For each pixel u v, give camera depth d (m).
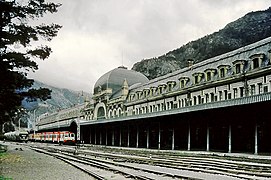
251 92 46.22
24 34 24.50
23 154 40.59
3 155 35.88
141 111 76.69
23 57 25.80
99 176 17.55
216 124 44.38
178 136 56.94
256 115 33.81
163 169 22.16
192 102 59.06
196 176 17.75
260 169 20.05
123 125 64.25
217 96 52.72
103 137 84.69
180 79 63.00
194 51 197.62
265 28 170.12
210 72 55.50
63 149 53.88
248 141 41.56
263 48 46.12
